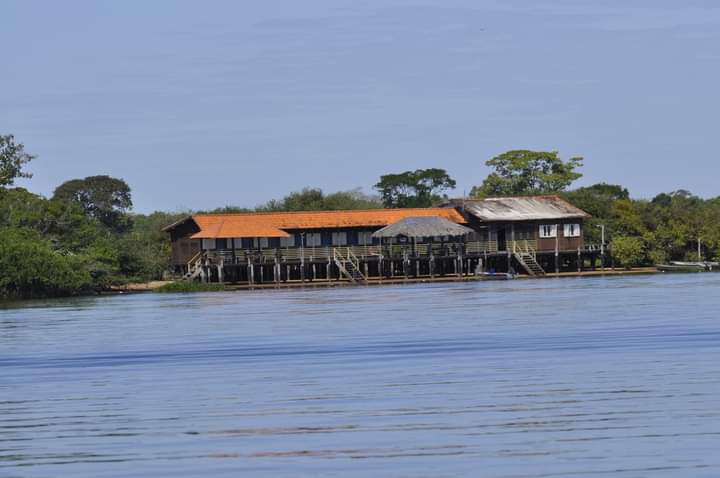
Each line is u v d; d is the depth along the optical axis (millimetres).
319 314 181750
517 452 69688
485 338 130875
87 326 168500
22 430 80125
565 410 81375
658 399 84188
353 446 72125
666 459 67000
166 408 87062
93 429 79625
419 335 137375
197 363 114688
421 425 77688
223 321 172250
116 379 104438
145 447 73438
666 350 113312
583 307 179625
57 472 68062
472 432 75250
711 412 78688
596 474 64625
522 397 87125
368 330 147125
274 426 78625
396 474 65625
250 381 100000
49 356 125562
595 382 93188
